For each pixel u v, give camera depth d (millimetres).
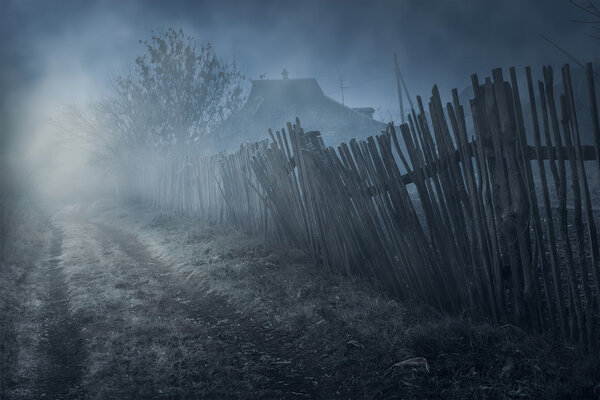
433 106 3770
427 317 4016
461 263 3848
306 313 4465
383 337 3703
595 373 2783
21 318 5480
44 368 4129
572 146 2947
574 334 3143
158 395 3348
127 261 8359
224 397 3256
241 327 4629
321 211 5766
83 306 5664
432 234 4078
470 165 3566
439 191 3906
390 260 4703
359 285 5031
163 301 5781
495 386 2863
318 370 3537
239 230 9281
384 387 3109
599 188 11305
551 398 2678
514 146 3264
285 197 6754
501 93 3260
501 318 3588
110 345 4336
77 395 3555
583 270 2988
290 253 6516
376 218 4766
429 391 2969
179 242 9117
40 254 9922
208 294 5785
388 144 4316
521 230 3320
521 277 3455
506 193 3359
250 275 5945
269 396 3242
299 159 6000
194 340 4332
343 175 5066
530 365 2980
